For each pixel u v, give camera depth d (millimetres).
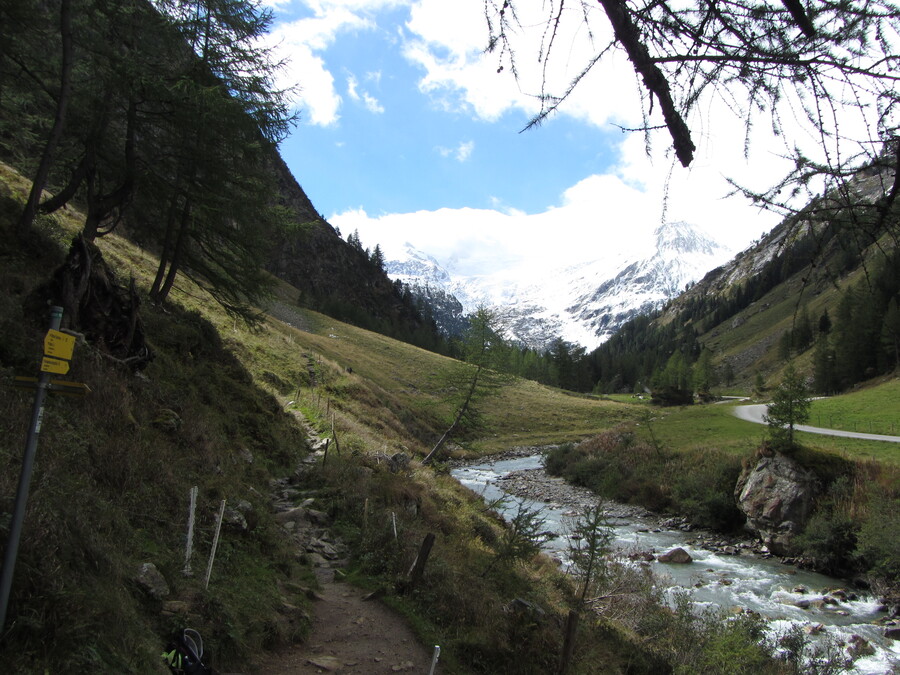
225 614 7277
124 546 6961
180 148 18828
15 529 4344
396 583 10977
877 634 17391
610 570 16672
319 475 17188
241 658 6996
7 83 15930
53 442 7629
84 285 11414
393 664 8141
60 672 4445
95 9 15742
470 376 32906
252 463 15703
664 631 13922
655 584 18250
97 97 16891
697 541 29438
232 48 18516
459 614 10406
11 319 9922
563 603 14133
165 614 6465
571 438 66562
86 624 4910
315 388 39531
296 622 8602
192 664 5816
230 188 20141
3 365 8734
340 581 11172
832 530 24625
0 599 4270
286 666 7449
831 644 16062
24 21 14633
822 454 29109
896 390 52188
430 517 17266
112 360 11594
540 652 9695
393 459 22703
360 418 37938
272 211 21500
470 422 32938
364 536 13039
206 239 21703
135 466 8750
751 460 31078
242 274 21984
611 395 136250
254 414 19188
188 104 16969
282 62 18828
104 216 18031
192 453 11594
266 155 19156
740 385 113812
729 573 23938
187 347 18750
